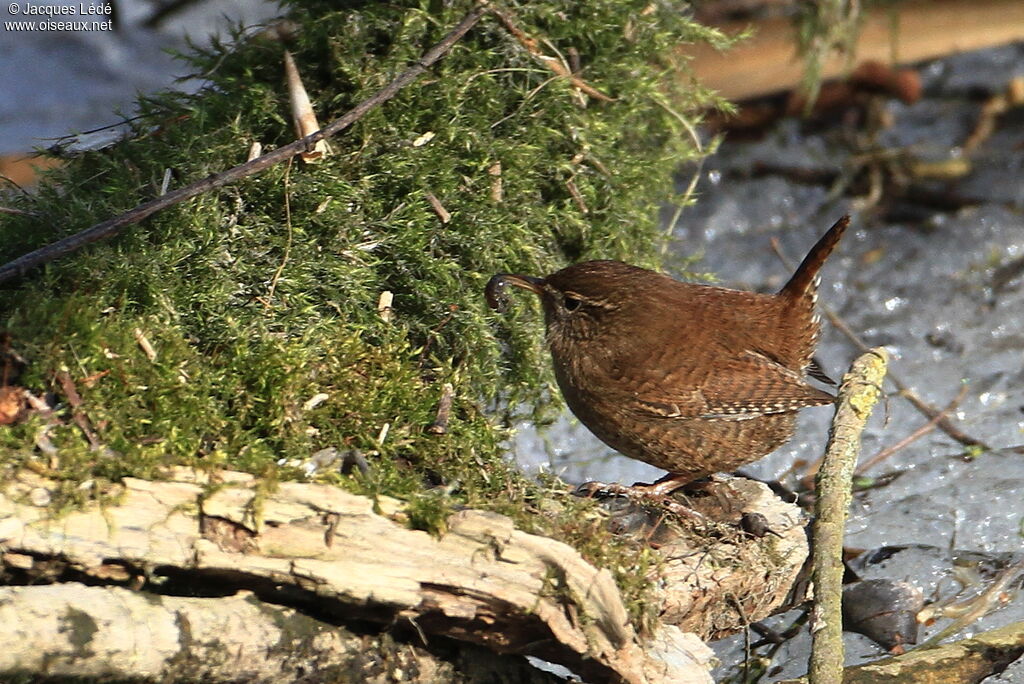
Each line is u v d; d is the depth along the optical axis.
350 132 8.11
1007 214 13.61
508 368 8.45
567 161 8.69
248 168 7.17
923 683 7.14
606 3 8.71
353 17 8.34
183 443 6.27
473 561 5.96
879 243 13.47
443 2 8.41
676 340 8.09
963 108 15.23
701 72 13.80
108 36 16.11
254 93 8.15
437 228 8.07
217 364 7.05
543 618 6.05
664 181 9.69
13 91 14.96
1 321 6.64
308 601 5.98
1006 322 11.91
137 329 6.84
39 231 7.52
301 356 7.01
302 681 6.00
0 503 5.56
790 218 13.97
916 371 11.23
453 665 6.43
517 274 8.27
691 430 8.02
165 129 8.32
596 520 6.84
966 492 9.52
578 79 8.63
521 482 7.11
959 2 14.46
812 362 9.02
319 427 6.89
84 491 5.67
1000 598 8.26
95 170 8.12
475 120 8.32
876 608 8.10
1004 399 10.70
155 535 5.70
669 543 7.29
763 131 15.15
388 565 5.86
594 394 8.20
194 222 7.48
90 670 5.39
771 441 8.18
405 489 6.34
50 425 6.09
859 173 14.53
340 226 7.78
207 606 5.74
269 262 7.61
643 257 9.40
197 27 16.08
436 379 7.66
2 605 5.23
